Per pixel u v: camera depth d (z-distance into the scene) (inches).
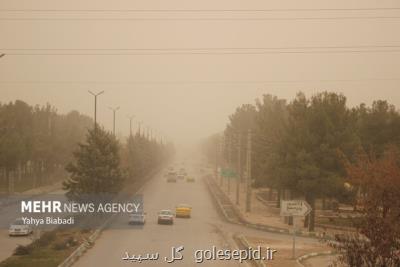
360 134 3786.9
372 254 1139.3
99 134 3580.2
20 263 1989.4
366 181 1196.5
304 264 2107.5
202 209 4458.7
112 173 3486.7
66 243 2372.0
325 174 3233.3
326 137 3284.9
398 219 1143.6
